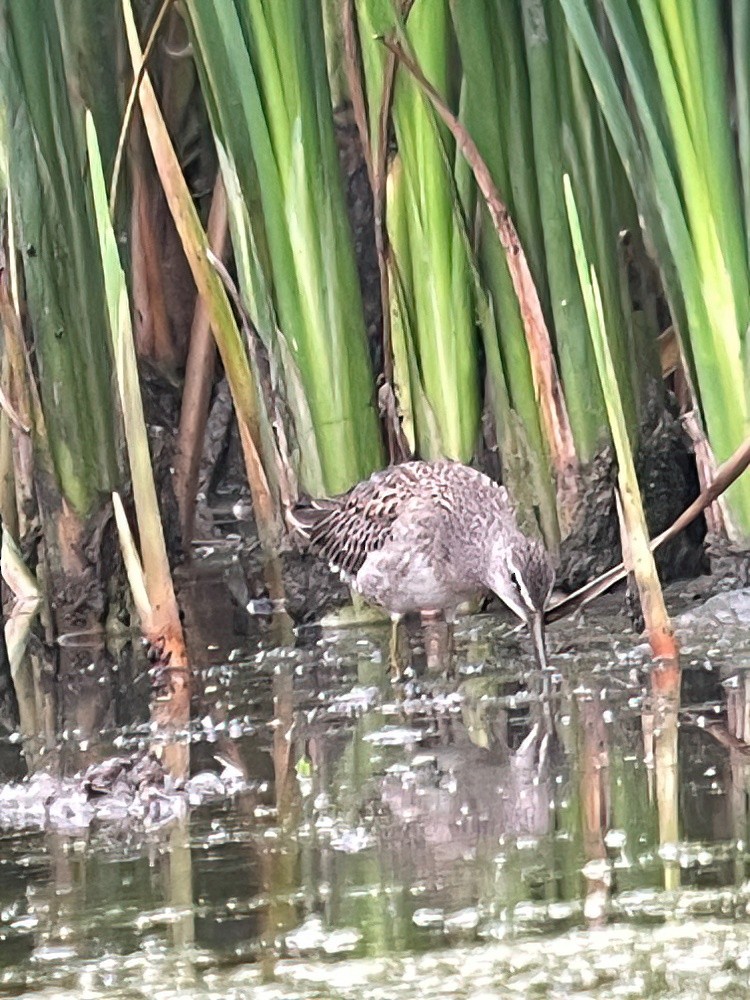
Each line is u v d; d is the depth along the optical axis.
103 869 5.27
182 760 6.53
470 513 7.93
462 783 6.03
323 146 8.56
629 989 4.27
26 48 8.34
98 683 7.96
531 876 5.05
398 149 8.70
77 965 4.54
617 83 9.02
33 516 9.05
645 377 8.99
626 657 7.76
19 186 8.40
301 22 8.45
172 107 10.35
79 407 8.67
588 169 8.66
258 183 8.59
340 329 8.65
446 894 4.93
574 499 8.79
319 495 8.73
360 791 6.00
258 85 8.47
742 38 8.23
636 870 5.05
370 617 8.93
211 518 10.91
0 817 5.88
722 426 8.34
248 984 4.38
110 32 9.35
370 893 4.96
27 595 9.02
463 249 8.68
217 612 9.16
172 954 4.58
